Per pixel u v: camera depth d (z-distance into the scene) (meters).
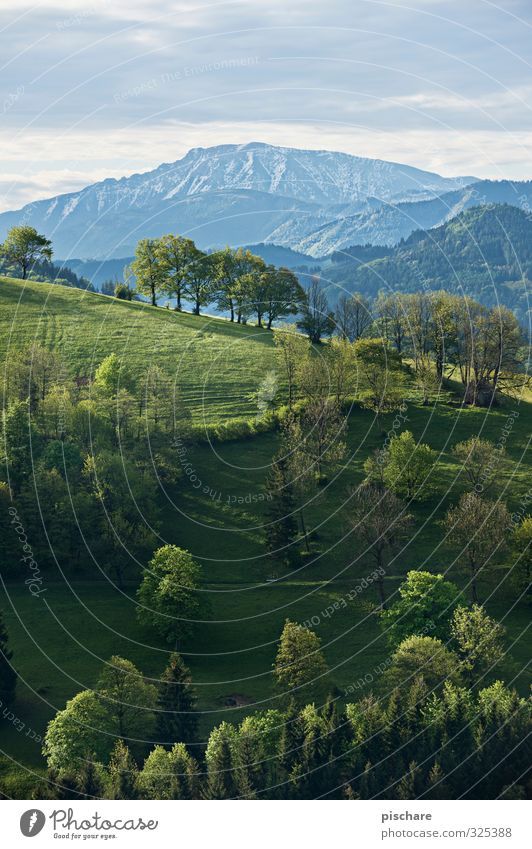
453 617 84.19
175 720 68.06
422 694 68.06
